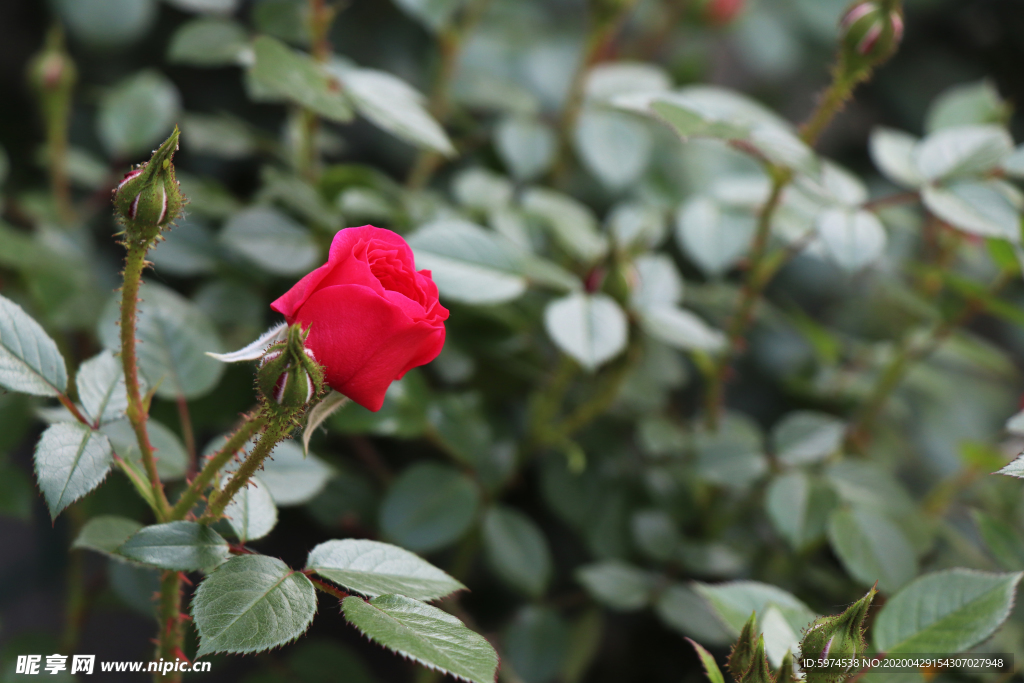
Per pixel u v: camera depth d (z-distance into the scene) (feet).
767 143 3.41
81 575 4.01
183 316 3.40
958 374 6.01
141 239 3.03
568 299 3.55
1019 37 6.87
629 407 4.61
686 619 3.85
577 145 4.77
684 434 4.49
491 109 5.76
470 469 3.82
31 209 4.61
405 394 3.61
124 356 3.08
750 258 4.10
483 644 3.00
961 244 4.78
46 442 3.04
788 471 3.88
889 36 3.44
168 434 3.30
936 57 7.04
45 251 3.96
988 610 3.19
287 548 4.91
